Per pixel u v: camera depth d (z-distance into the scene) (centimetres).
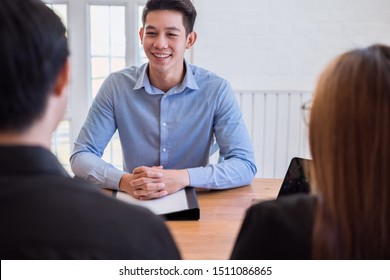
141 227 52
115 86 167
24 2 51
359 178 52
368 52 54
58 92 55
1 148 50
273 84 295
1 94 49
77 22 294
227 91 167
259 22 288
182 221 118
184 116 165
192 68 170
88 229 48
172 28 154
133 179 134
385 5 286
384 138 51
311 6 287
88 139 163
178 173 135
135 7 294
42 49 51
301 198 60
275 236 57
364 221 53
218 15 287
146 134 166
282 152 296
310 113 57
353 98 52
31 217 47
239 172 149
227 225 115
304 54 291
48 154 53
